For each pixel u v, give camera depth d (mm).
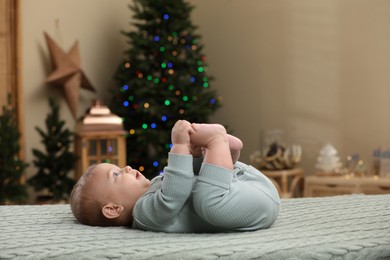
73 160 6016
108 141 6051
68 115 6562
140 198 2445
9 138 5516
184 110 6547
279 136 6324
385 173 5863
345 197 3117
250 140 7039
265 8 6934
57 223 2602
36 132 6293
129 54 6785
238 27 7102
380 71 6344
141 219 2396
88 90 6777
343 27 6512
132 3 7285
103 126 6000
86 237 2254
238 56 7102
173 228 2385
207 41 7270
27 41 6246
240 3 7082
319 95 6656
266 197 2404
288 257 1987
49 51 6328
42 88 6355
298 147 6320
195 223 2389
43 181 5938
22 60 6184
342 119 6535
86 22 6789
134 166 6730
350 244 2064
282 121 6855
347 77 6504
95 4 6883
